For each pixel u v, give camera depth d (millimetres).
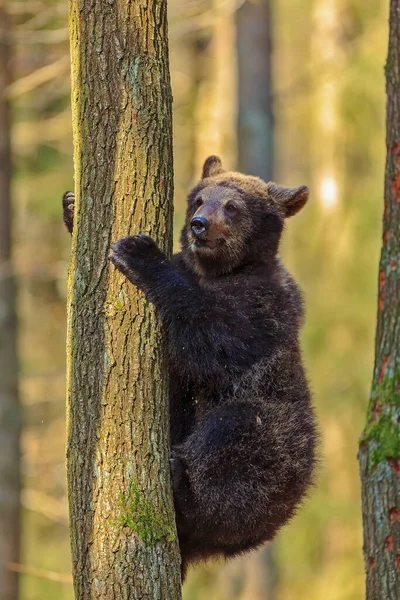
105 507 9094
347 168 27656
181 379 10914
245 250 11750
